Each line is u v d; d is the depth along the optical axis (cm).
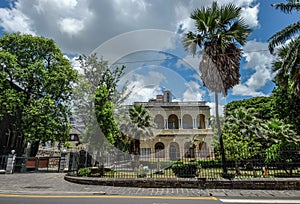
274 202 515
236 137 974
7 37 1659
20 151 1994
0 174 1200
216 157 843
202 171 802
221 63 1073
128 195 596
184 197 571
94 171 884
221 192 635
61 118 1688
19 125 1638
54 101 1652
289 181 672
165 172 806
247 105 1897
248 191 649
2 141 1848
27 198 555
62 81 1714
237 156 844
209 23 1091
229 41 1106
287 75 1171
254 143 1005
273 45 1229
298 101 1359
